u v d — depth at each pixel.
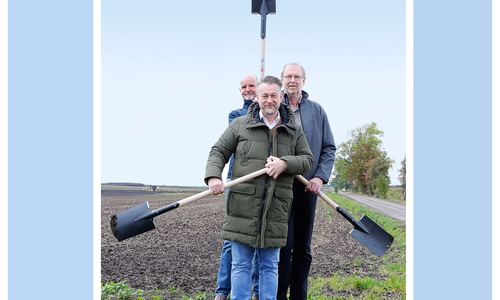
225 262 5.11
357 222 4.89
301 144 4.42
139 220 4.49
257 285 5.04
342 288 5.74
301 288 4.94
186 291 5.58
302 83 4.98
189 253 6.84
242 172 4.28
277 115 4.38
